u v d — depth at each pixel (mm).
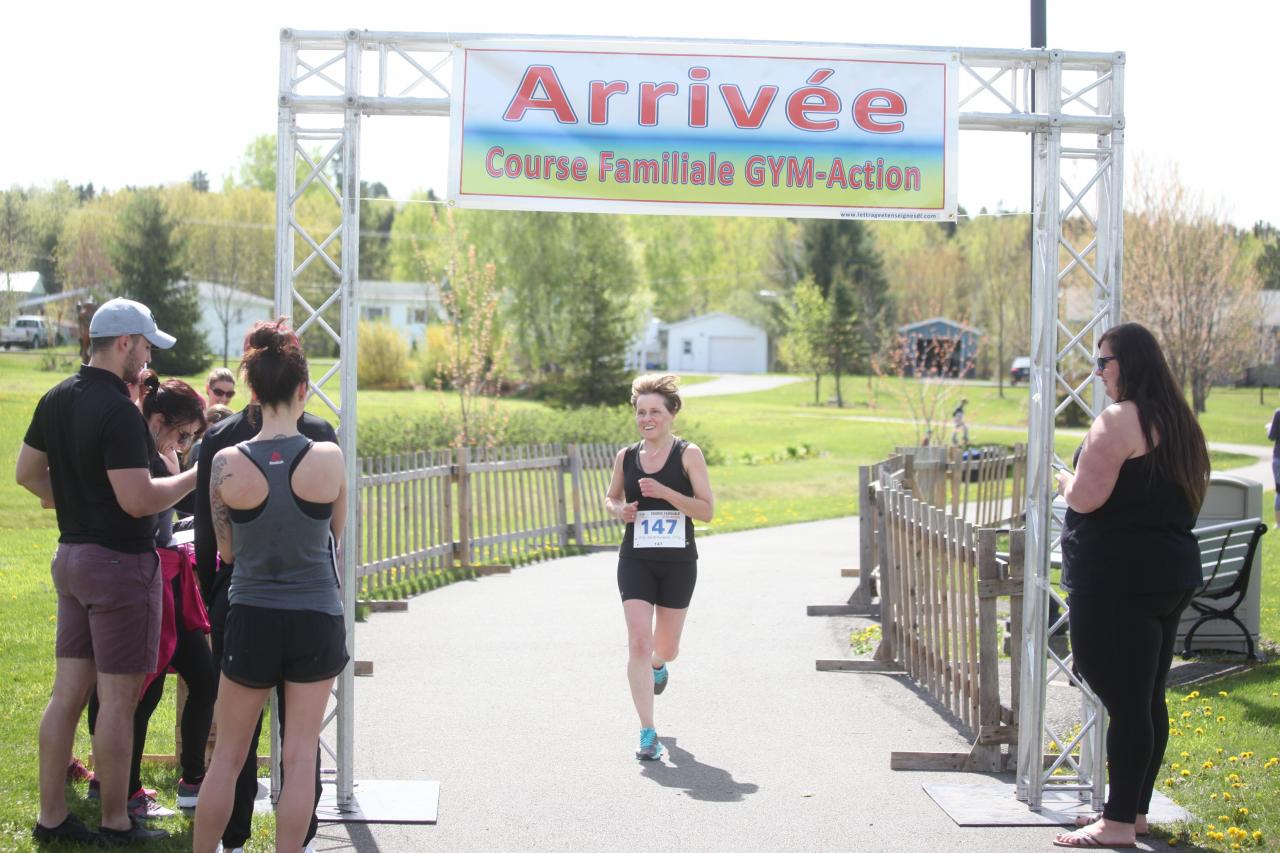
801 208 5969
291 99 5691
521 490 15180
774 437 44406
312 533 4305
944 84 5965
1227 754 6484
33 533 15781
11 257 49250
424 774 6160
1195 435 5031
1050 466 5793
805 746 6754
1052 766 5973
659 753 6449
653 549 6602
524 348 55875
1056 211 5914
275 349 4328
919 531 7973
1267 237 49969
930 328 76188
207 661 5453
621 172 5914
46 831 4871
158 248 51625
